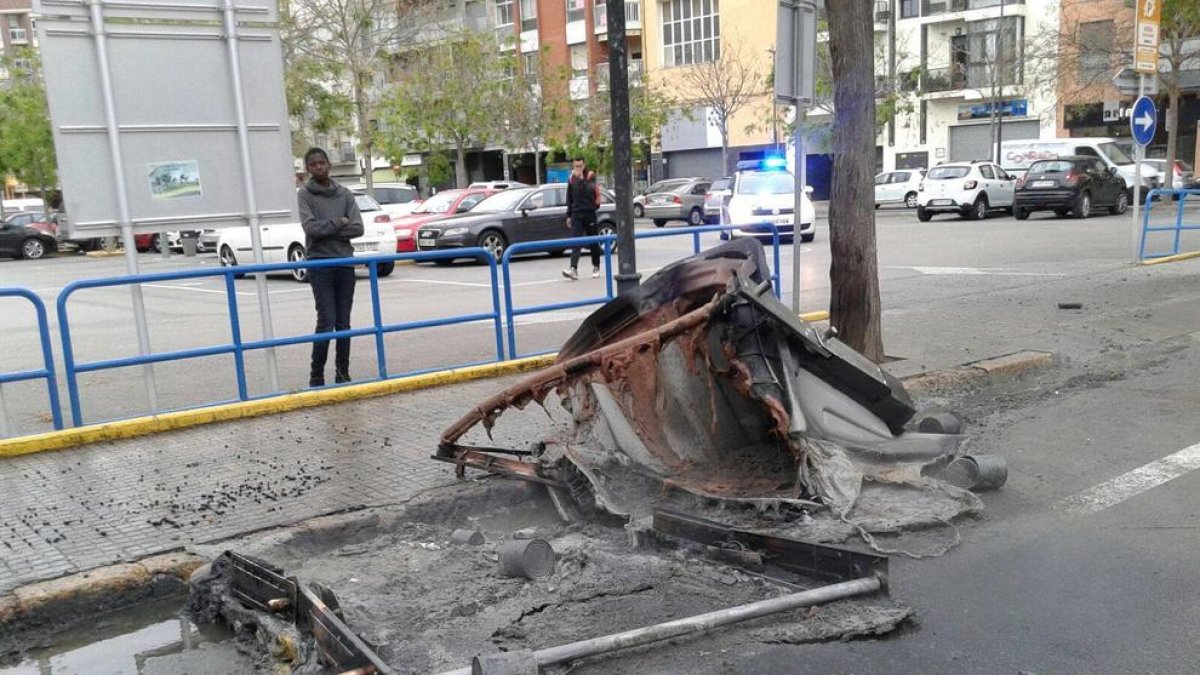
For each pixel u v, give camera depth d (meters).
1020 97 44.12
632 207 8.65
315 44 33.84
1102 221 25.91
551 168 54.09
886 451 5.46
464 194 24.53
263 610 4.28
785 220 22.38
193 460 6.50
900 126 50.91
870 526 4.88
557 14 53.09
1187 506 5.20
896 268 17.16
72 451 6.80
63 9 7.16
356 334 8.34
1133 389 7.94
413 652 3.88
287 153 8.30
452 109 39.97
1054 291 13.14
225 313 15.08
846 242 8.47
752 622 4.00
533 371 9.11
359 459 6.40
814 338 5.27
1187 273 14.33
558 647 3.63
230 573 4.55
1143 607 4.07
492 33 43.75
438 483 5.83
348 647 3.55
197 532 5.11
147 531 5.15
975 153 48.91
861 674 3.62
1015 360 8.73
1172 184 31.47
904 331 10.48
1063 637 3.84
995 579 4.41
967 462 5.50
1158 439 6.48
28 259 35.69
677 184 35.94
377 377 9.05
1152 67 14.98
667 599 4.30
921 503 5.13
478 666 3.42
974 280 14.82
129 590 4.57
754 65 46.88
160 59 7.60
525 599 4.36
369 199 20.64
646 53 51.22
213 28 7.83
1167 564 4.48
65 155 7.26
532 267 20.30
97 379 9.76
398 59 40.03
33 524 5.30
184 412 7.44
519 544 4.62
